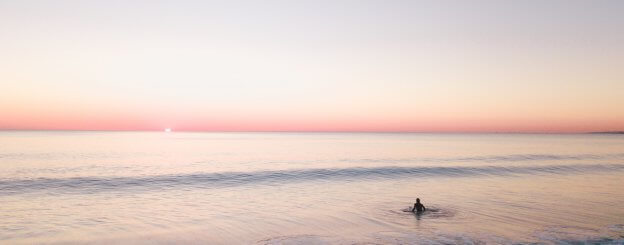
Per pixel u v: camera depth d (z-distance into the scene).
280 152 82.75
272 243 16.88
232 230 19.20
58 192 29.47
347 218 21.61
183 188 32.44
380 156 70.56
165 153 76.00
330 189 32.19
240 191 31.16
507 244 16.44
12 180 33.81
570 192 30.06
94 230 18.94
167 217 21.88
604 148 104.62
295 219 21.47
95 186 32.34
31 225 19.56
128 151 80.75
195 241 17.42
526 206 24.55
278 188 32.81
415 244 16.55
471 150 92.06
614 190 31.16
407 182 36.41
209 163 54.16
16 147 87.56
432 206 24.70
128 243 17.02
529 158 65.31
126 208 24.20
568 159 63.03
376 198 27.88
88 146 98.44
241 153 78.31
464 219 21.09
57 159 57.00
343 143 141.38
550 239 17.17
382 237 17.64
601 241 16.86
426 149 97.00
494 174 42.47
